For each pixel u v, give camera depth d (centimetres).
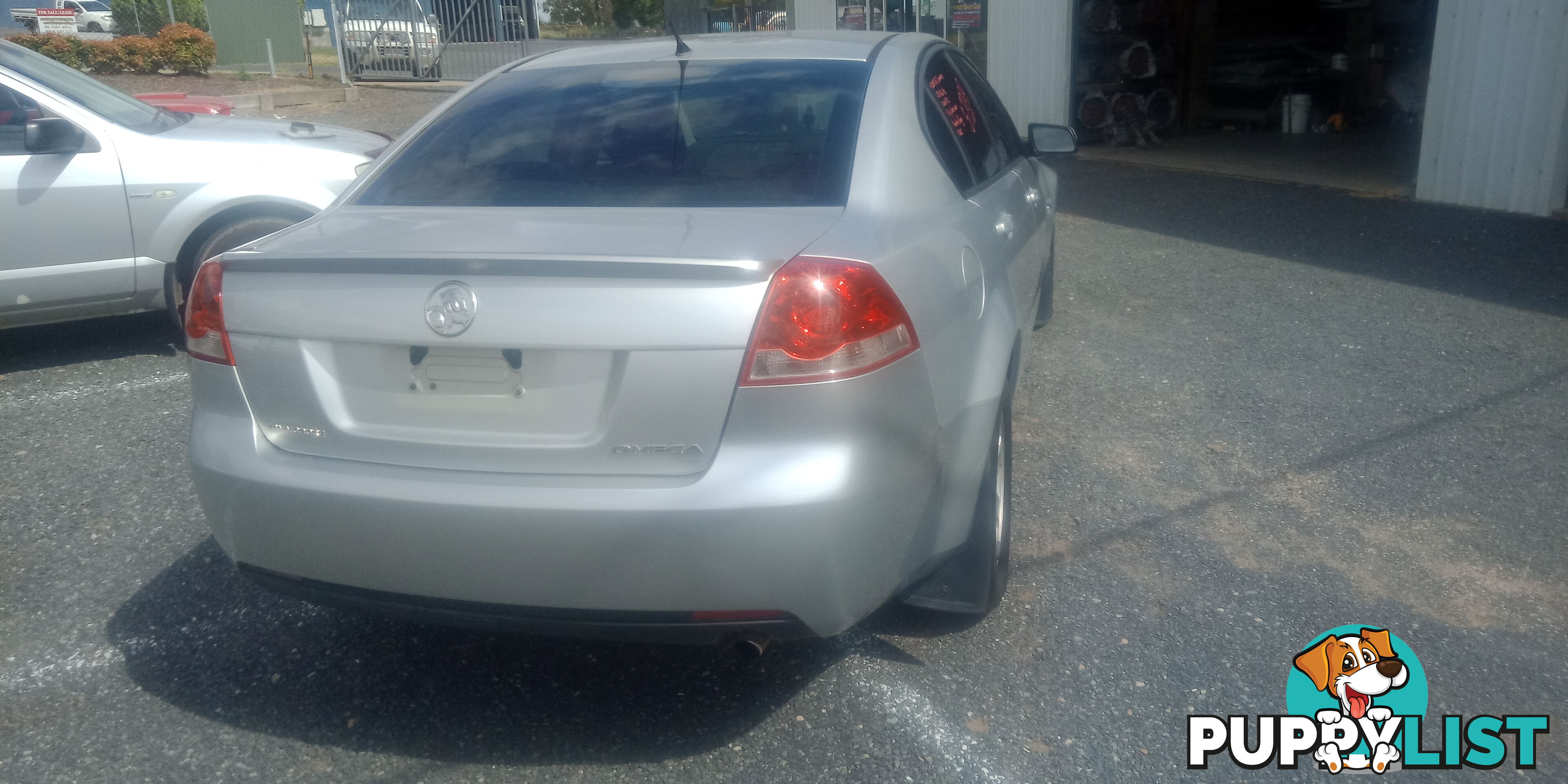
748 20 2242
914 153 286
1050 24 1243
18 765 252
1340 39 1348
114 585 334
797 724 264
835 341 218
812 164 271
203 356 250
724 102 298
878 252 236
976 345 269
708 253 222
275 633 308
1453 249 721
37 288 519
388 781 247
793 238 233
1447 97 856
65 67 580
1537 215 812
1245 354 529
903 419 230
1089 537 352
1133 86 1314
